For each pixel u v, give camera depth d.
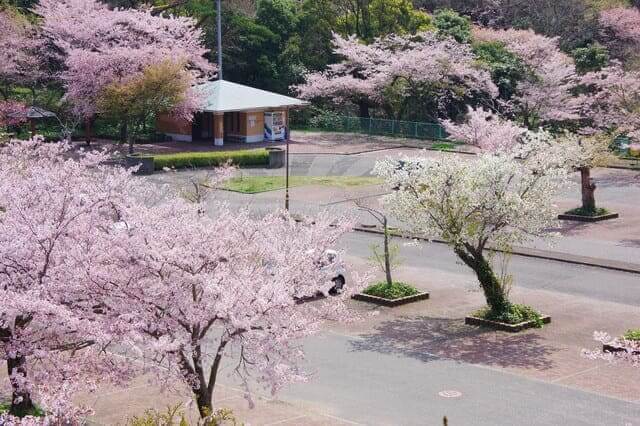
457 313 33.56
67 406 17.62
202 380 19.89
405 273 39.28
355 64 84.12
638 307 34.06
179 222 20.02
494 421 23.34
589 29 91.50
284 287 19.66
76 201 21.22
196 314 19.09
